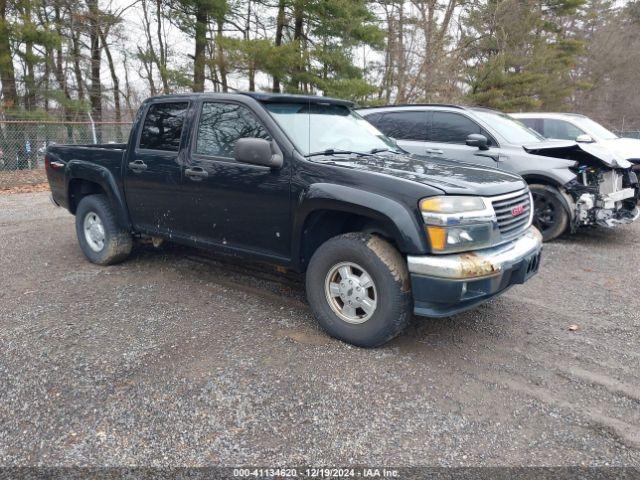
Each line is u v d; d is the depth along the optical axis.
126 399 2.73
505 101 23.02
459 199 3.06
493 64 22.38
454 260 3.00
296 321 3.83
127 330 3.63
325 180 3.38
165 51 22.75
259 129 3.81
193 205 4.24
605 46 32.75
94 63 21.28
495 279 3.14
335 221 3.65
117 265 5.32
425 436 2.47
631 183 6.61
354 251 3.26
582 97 33.41
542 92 26.73
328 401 2.74
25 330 3.61
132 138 4.77
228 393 2.80
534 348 3.46
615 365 3.23
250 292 4.49
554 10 28.91
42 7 16.88
